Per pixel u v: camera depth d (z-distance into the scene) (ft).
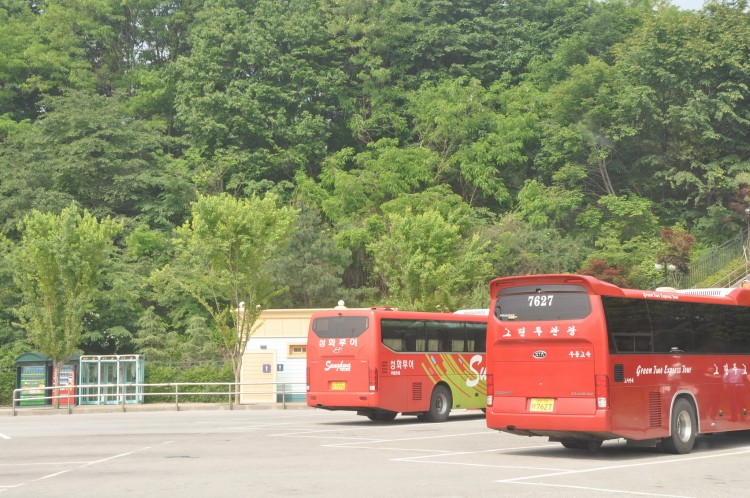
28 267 130.11
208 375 133.28
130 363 129.59
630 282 166.91
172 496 37.47
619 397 52.44
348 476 43.55
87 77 235.20
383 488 39.17
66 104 201.05
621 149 219.20
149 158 212.02
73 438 68.64
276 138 223.51
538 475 43.65
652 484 40.34
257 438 67.00
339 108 234.58
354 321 85.66
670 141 216.33
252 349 133.08
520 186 225.56
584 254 184.44
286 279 171.83
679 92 213.25
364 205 203.41
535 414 53.57
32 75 236.22
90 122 197.98
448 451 56.59
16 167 193.57
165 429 77.87
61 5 247.91
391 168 207.21
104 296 165.58
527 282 55.11
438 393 90.27
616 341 52.85
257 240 127.03
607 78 214.48
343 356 85.56
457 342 92.99
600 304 52.60
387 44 239.71
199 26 234.79
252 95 217.56
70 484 41.68
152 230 193.36
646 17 232.32
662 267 167.84
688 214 210.38
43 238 128.98
